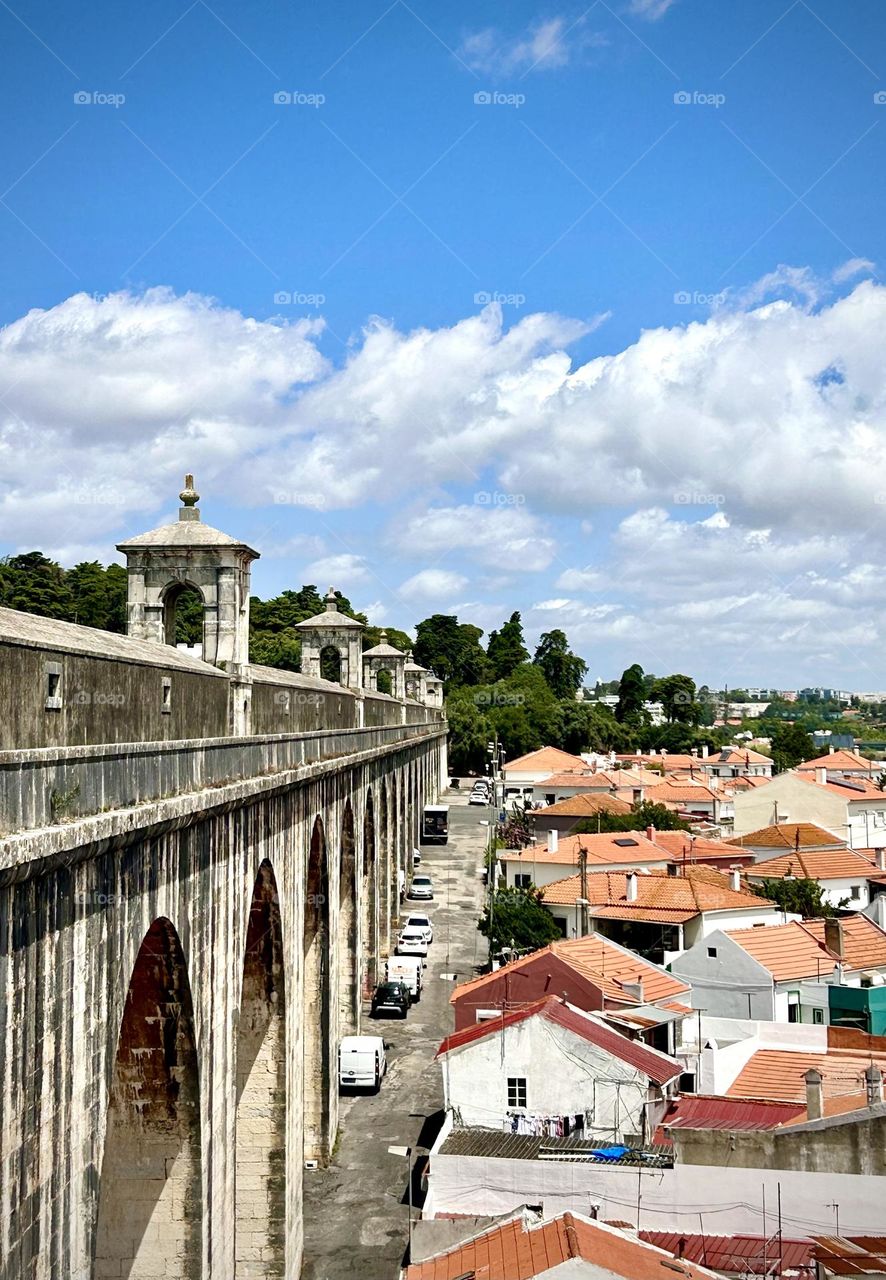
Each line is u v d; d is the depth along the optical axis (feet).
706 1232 82.28
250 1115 88.79
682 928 166.50
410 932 196.34
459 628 600.80
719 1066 106.73
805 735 507.71
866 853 232.94
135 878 54.70
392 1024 156.66
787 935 144.46
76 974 47.44
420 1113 125.18
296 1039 93.04
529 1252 66.90
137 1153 66.90
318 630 173.37
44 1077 44.29
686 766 426.51
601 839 219.61
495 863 231.50
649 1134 93.81
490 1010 116.06
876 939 148.36
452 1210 87.35
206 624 87.81
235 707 81.10
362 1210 102.53
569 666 584.40
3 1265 40.68
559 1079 97.25
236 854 74.33
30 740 44.93
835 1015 130.41
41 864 42.37
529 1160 86.58
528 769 369.91
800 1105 94.12
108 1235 66.95
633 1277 61.87
